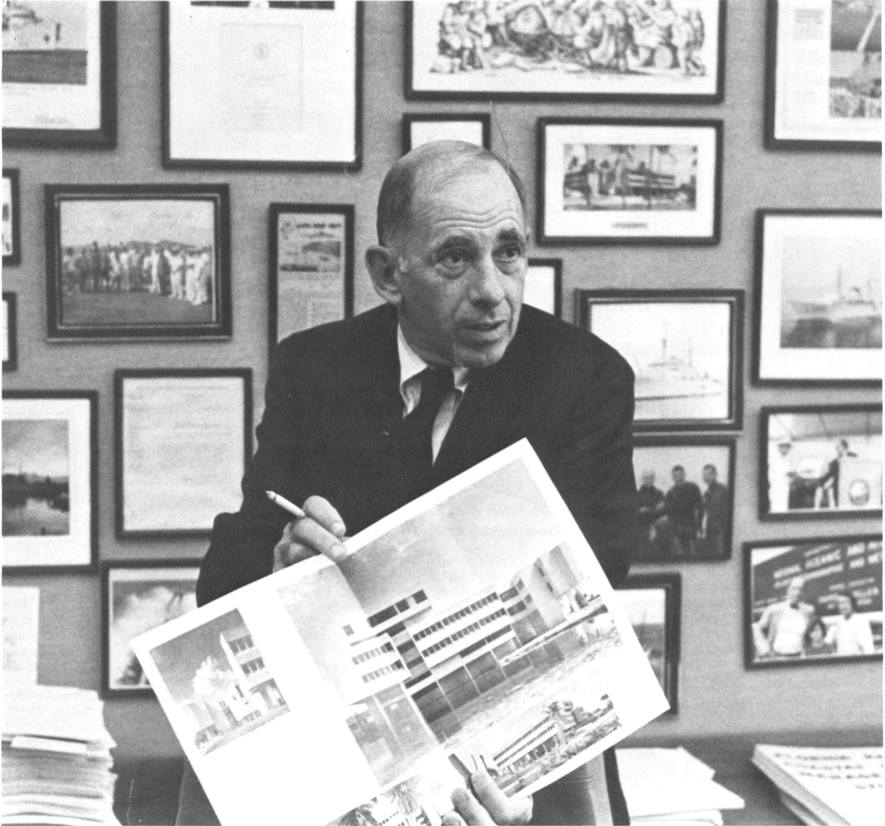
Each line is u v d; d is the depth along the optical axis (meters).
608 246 1.88
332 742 1.30
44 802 1.58
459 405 1.51
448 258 1.37
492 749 1.32
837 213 1.92
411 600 1.34
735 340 1.91
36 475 1.83
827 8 1.89
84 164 1.80
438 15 1.82
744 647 1.97
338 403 1.55
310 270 1.83
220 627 1.31
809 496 1.96
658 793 1.78
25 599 1.84
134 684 1.87
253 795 1.28
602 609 1.36
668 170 1.87
